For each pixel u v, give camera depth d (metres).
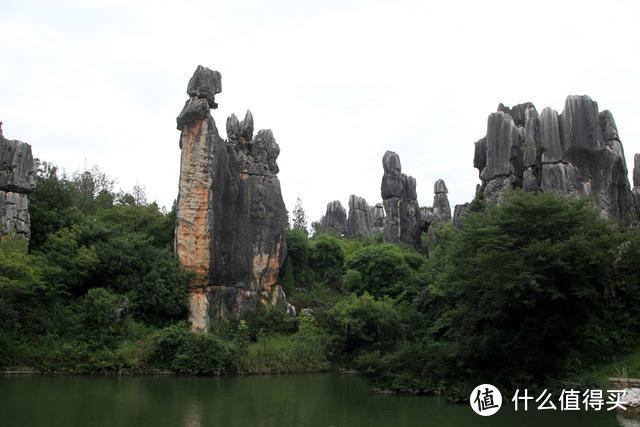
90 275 43.12
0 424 19.61
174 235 50.12
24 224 42.47
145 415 21.94
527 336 30.00
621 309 35.62
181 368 38.50
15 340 36.94
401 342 42.41
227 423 20.67
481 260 29.84
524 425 21.14
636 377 30.08
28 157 43.12
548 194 31.70
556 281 29.44
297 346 44.00
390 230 74.19
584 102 45.38
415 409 25.14
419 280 53.19
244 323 46.25
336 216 100.94
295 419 21.97
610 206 43.50
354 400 27.75
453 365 30.14
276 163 53.84
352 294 48.56
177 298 44.59
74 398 25.83
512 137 49.97
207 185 46.97
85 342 38.09
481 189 53.53
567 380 28.28
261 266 50.75
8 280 35.69
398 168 76.12
